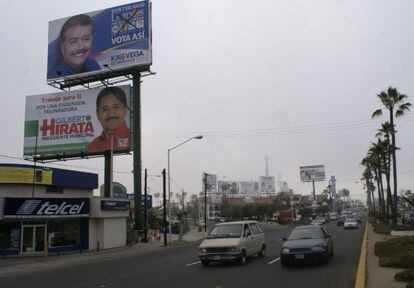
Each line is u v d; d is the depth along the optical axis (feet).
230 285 46.70
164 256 96.68
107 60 170.50
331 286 43.65
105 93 167.22
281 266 61.00
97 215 130.41
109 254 112.37
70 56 176.35
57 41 179.22
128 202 144.87
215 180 466.29
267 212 427.33
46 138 170.71
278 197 498.69
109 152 164.66
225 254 64.03
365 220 364.58
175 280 53.01
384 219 224.33
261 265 63.26
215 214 459.32
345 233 158.20
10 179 111.96
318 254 59.11
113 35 171.01
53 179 119.65
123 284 52.21
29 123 172.86
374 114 152.46
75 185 127.44
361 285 40.27
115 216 137.49
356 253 76.74
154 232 186.80
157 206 411.13
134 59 166.71
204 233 221.87
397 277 42.68
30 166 114.42
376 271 50.21
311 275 51.55
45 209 116.26
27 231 116.67
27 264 91.35
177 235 212.64
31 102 173.47
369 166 309.42
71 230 127.03
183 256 92.94
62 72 176.76
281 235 169.78
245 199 488.85
